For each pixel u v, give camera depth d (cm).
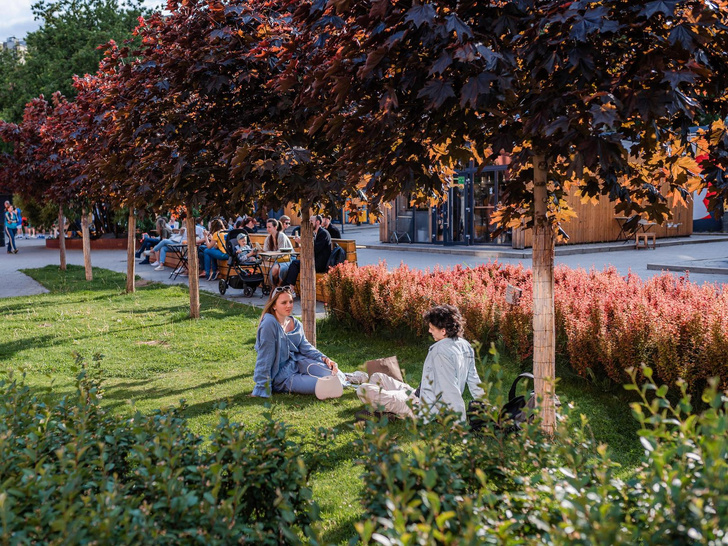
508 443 282
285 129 612
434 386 507
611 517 194
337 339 945
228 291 1510
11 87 3155
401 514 186
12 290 1623
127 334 1007
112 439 295
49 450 300
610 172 438
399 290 908
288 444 298
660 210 484
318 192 571
